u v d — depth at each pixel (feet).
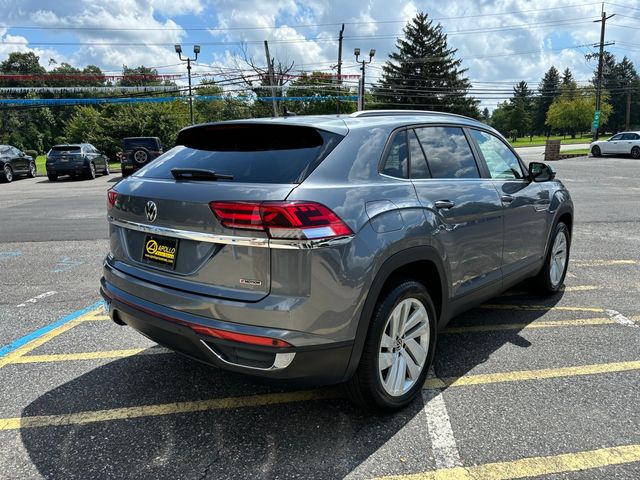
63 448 8.57
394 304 8.98
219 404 10.04
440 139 11.26
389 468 8.00
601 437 8.77
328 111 169.07
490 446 8.54
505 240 12.62
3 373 11.37
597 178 59.52
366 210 8.45
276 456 8.32
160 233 8.90
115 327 14.23
